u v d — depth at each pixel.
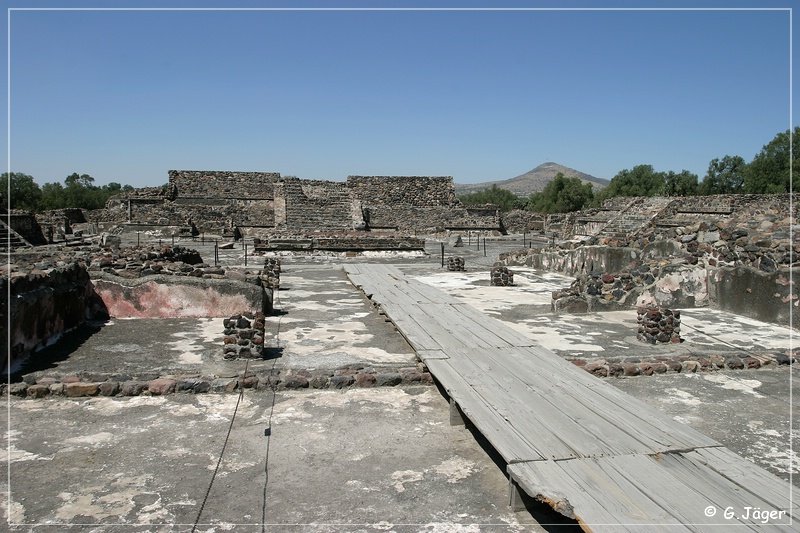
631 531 3.37
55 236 33.31
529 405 5.36
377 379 6.89
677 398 6.50
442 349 7.44
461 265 19.55
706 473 4.09
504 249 31.22
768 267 10.25
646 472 4.08
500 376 6.27
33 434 5.46
